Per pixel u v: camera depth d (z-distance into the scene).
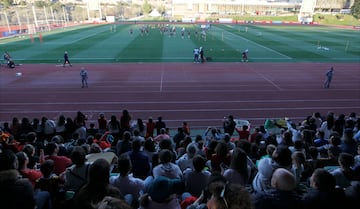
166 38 53.41
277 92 21.55
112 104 18.98
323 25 91.94
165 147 7.49
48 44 45.44
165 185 3.69
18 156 5.53
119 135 11.52
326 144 8.88
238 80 24.83
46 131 11.55
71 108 18.30
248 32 66.12
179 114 17.45
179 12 143.00
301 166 5.33
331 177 3.72
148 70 28.42
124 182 4.88
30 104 18.92
